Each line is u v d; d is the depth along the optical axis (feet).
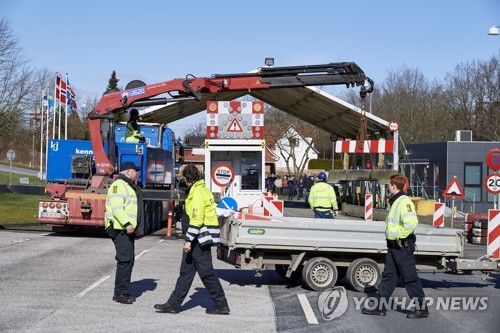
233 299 34.37
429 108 213.05
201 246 29.53
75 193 58.59
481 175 126.21
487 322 30.17
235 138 69.77
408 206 30.07
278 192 208.23
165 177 70.44
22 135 145.07
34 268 41.32
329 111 114.21
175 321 28.37
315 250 36.47
